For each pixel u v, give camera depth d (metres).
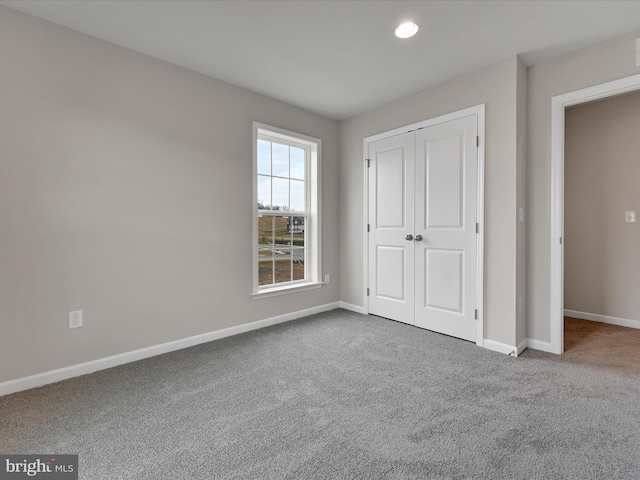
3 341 1.89
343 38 2.22
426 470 1.28
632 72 2.15
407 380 2.05
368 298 3.62
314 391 1.92
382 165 3.42
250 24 2.06
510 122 2.47
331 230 3.86
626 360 2.36
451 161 2.82
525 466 1.30
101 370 2.22
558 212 2.47
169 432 1.54
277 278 3.42
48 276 2.03
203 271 2.74
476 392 1.90
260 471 1.29
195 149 2.68
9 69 1.89
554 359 2.38
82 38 2.14
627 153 3.23
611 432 1.51
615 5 1.88
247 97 3.02
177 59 2.49
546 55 2.44
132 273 2.36
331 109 3.52
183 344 2.63
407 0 1.84
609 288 3.35
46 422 1.62
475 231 2.67
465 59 2.49
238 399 1.83
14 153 1.91
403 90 3.04
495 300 2.57
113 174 2.27
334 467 1.30
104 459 1.35
